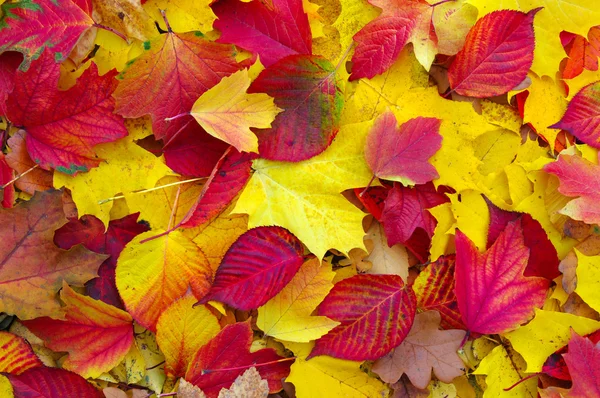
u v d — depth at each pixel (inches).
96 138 34.3
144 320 34.3
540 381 35.4
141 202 34.8
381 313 34.9
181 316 34.2
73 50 34.6
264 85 34.8
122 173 34.6
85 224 34.6
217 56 34.8
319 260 34.7
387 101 35.8
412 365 35.0
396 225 35.4
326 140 35.1
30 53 34.0
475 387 35.6
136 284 34.3
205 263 34.8
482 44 35.6
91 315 34.1
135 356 34.7
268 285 34.5
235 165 34.8
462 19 35.7
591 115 36.2
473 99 36.3
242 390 33.8
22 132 34.2
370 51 35.4
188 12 35.0
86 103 34.0
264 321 34.7
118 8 34.5
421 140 35.1
